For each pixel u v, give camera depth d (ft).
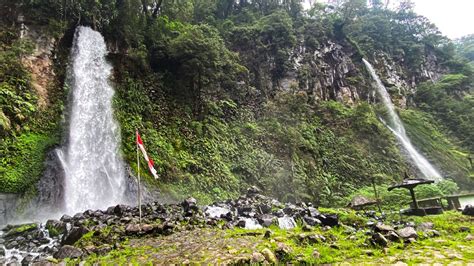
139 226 30.94
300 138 94.89
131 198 57.62
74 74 68.74
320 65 131.34
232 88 98.94
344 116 116.78
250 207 44.21
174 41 80.33
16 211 46.16
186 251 24.07
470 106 166.91
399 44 199.31
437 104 170.09
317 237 26.89
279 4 153.07
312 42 134.21
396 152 111.65
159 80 81.51
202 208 43.34
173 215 37.65
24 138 54.80
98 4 74.95
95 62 73.00
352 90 137.49
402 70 188.14
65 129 61.77
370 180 92.79
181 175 65.77
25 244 32.24
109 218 36.01
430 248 23.24
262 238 27.12
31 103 59.52
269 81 112.27
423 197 60.08
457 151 142.41
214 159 74.38
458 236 27.32
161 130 73.10
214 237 28.25
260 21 127.03
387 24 201.05
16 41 63.72
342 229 33.45
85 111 66.74
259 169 78.69
